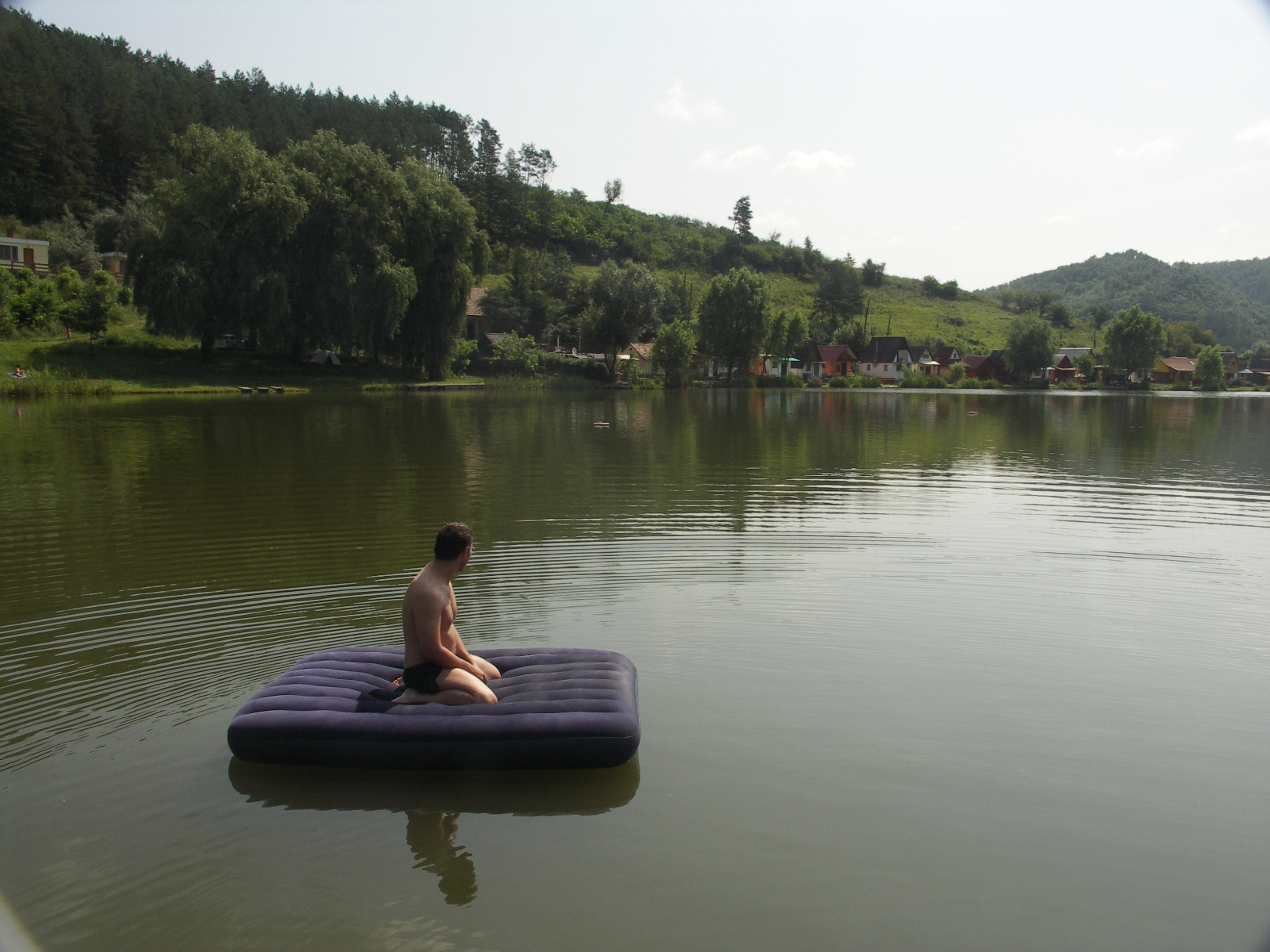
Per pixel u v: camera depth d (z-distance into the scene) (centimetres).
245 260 4797
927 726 610
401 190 5375
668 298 9931
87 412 3203
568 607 862
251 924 408
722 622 820
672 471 1859
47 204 8325
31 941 395
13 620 812
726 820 494
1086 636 798
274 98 11000
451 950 391
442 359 5703
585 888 436
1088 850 469
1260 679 699
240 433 2523
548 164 12369
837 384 8888
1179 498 1579
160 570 991
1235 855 465
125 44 11962
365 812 503
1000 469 2000
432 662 563
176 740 579
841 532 1239
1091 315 16088
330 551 1088
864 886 438
